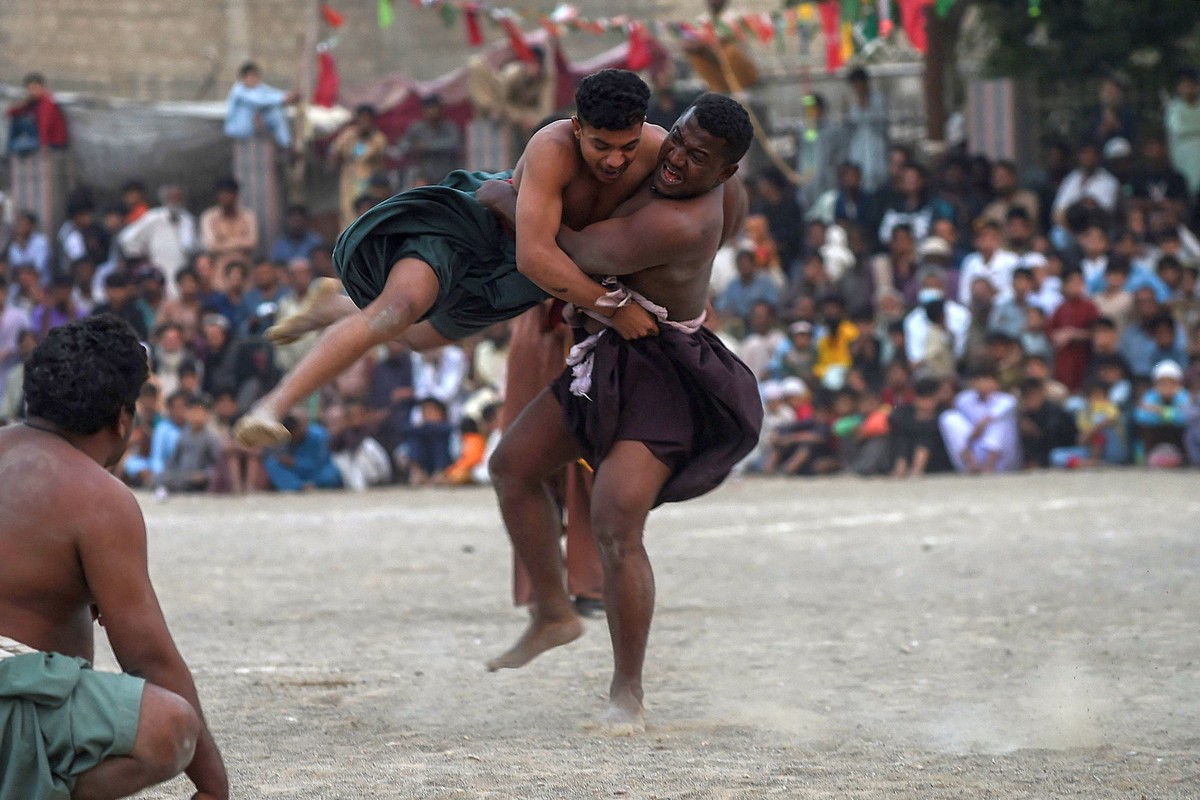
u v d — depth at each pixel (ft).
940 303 108.68
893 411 106.63
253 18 205.77
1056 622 45.98
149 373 23.84
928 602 50.72
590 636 46.47
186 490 107.24
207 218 135.44
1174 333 104.68
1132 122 130.41
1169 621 45.55
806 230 122.93
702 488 34.65
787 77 168.76
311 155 149.18
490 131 139.95
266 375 112.47
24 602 22.27
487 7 130.11
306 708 36.35
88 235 135.74
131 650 22.53
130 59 203.00
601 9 190.90
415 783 28.66
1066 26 149.48
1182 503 78.59
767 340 113.60
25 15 199.00
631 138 32.12
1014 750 30.89
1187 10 144.36
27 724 21.39
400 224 33.83
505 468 36.35
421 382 114.42
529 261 32.73
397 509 90.79
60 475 22.44
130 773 21.61
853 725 33.58
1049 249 112.68
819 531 72.74
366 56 203.82
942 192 122.83
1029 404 105.29
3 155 156.87
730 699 36.70
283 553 68.85
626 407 34.55
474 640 46.03
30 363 23.15
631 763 30.22
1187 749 30.60
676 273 33.58
